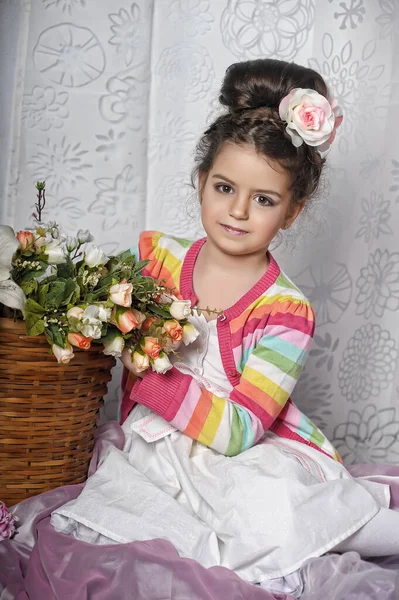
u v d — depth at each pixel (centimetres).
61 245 134
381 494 136
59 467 134
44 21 181
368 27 192
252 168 137
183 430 133
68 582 112
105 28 184
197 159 155
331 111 139
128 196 191
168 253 154
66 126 185
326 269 198
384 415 203
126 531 118
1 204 184
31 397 127
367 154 195
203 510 124
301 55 192
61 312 124
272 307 146
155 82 189
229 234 142
